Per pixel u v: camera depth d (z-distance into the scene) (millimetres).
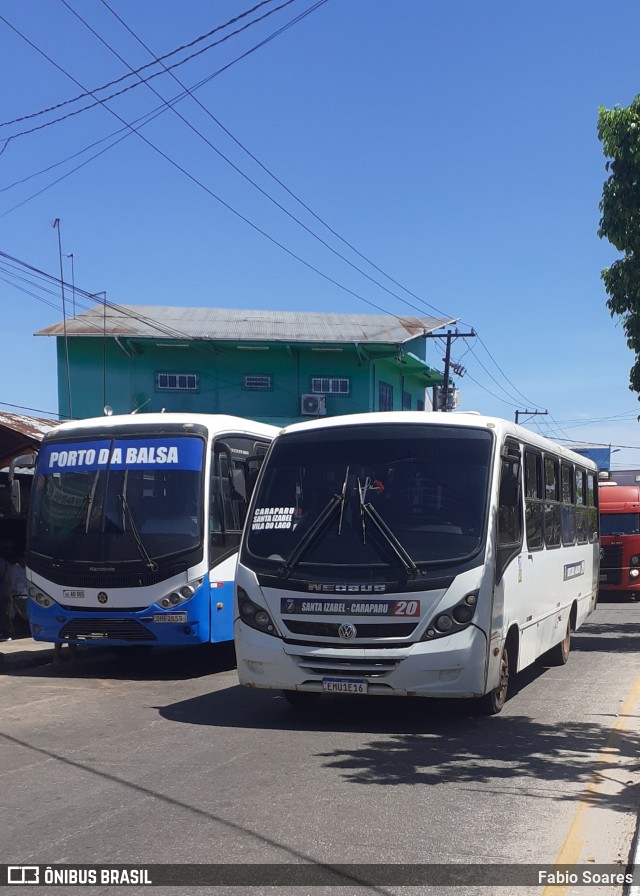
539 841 5410
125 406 36406
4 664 13000
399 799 6203
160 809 5996
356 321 40125
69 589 11852
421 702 9867
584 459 14984
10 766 7227
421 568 8234
